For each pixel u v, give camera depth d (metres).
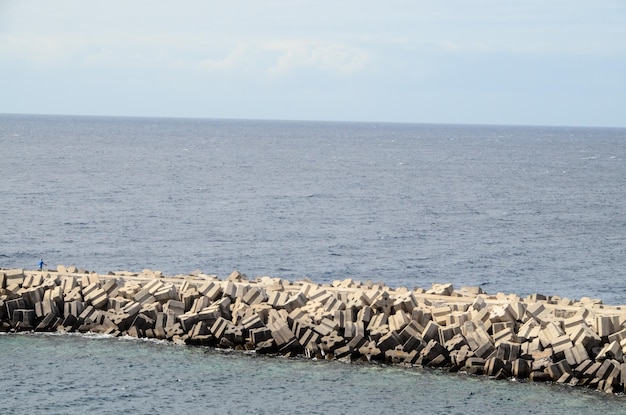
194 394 54.38
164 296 66.19
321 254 113.38
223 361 60.03
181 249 114.38
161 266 103.56
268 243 120.38
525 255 115.50
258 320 62.38
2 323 66.31
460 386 55.91
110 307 66.81
